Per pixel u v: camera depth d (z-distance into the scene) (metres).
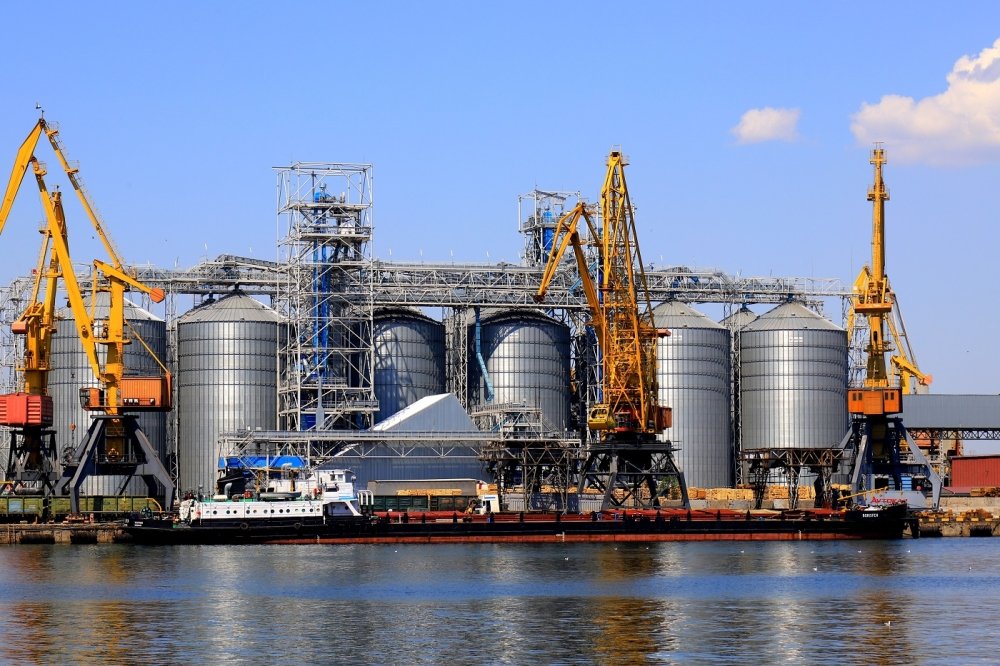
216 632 131.75
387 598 152.62
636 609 145.12
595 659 120.00
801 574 176.62
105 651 123.25
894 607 146.88
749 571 179.88
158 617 139.88
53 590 158.88
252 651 123.31
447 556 199.75
